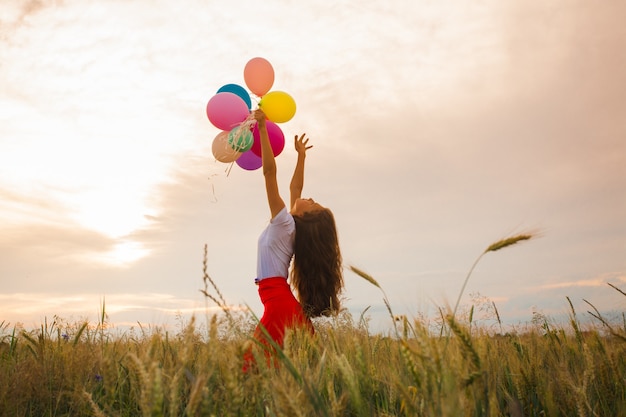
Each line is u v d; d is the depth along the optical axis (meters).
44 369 2.36
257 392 1.49
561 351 2.29
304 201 3.73
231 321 1.43
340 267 3.48
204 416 1.26
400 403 1.66
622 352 1.96
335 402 1.46
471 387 1.34
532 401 1.82
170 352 2.09
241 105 3.95
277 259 3.28
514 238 1.43
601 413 1.73
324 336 2.63
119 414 1.77
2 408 2.04
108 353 2.44
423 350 1.26
